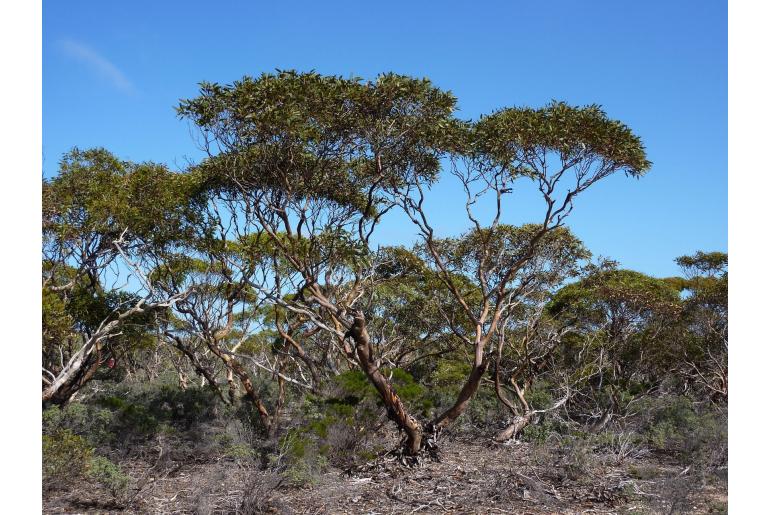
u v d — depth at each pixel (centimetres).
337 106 866
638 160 910
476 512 702
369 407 985
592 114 907
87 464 765
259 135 868
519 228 1330
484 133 956
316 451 855
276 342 1296
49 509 685
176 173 1150
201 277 1145
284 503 710
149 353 1916
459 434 1253
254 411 1163
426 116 897
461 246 1396
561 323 1550
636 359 1543
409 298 1505
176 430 1063
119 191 1100
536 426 1115
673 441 1066
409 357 1752
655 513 672
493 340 1484
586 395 1419
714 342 1474
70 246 1116
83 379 1155
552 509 711
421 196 1010
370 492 782
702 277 1969
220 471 817
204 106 863
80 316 1117
